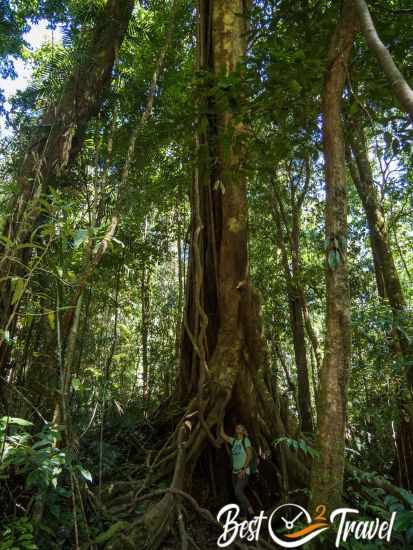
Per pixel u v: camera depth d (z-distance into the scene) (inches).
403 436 300.7
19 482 167.8
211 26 280.4
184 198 449.1
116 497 213.9
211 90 173.2
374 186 356.2
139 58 370.6
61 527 165.2
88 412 272.7
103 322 444.5
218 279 269.6
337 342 144.6
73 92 250.2
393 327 278.5
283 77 164.2
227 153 201.5
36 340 234.1
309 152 233.1
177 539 193.9
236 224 261.6
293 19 199.3
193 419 245.0
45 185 215.2
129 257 404.5
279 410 254.4
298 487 229.6
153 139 307.1
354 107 191.0
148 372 486.6
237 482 227.0
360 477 209.0
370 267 442.9
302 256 518.0
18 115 283.0
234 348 258.7
